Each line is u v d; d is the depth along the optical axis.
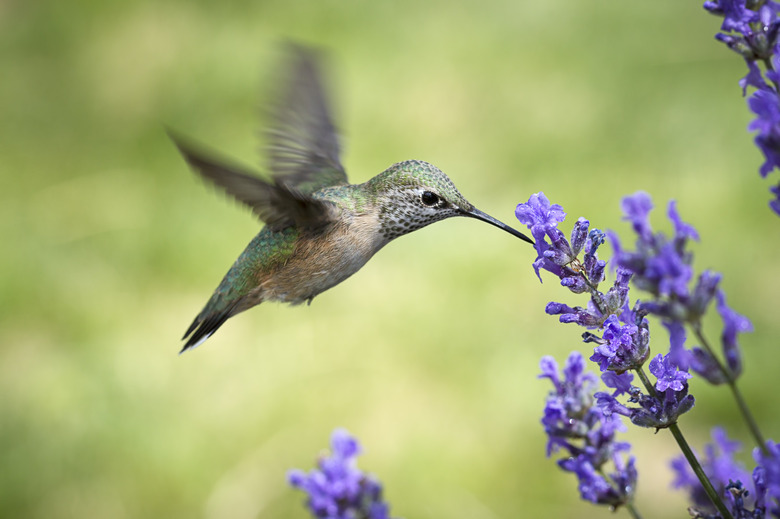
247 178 5.14
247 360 11.47
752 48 3.25
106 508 9.91
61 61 17.25
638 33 16.22
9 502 10.08
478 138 14.58
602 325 3.66
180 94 16.20
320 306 12.19
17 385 11.35
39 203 14.27
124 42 17.39
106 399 11.04
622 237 12.48
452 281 12.20
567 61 15.90
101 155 15.26
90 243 13.41
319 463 3.81
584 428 3.77
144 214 13.88
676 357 2.87
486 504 9.49
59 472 10.30
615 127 14.31
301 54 6.75
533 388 10.54
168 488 10.00
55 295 12.61
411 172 5.94
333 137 6.71
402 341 11.45
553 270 3.76
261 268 6.09
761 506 3.53
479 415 10.35
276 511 9.56
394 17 17.34
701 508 3.69
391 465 9.92
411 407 10.55
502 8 17.30
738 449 4.28
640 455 9.66
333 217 5.94
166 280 12.84
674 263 2.78
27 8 18.39
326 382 11.00
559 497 9.41
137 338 11.91
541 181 13.56
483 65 16.06
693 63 15.23
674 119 14.24
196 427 10.59
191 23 17.61
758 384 10.05
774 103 2.88
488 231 12.83
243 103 15.88
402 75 15.99
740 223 12.27
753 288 11.38
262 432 10.48
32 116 16.19
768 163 2.92
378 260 12.75
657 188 13.09
